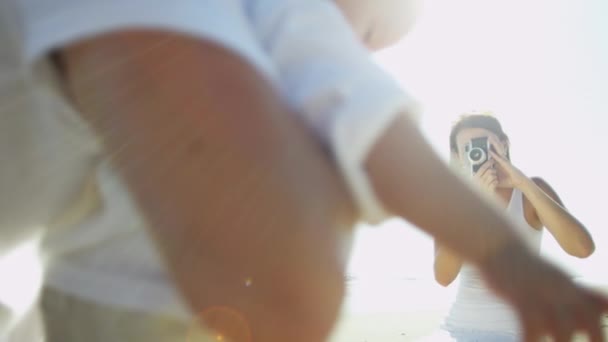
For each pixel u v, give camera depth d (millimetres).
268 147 356
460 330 2193
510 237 371
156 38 361
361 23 531
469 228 370
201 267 357
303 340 355
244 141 352
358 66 402
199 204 352
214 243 353
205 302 358
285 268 352
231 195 350
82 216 507
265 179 354
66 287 528
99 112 378
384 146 379
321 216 365
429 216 375
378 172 380
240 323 355
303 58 418
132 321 495
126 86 363
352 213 394
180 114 354
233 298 354
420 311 4246
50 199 480
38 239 526
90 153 455
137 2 367
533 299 352
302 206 357
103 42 369
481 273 368
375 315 4004
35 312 627
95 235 503
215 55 361
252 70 371
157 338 489
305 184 363
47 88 419
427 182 379
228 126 352
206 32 361
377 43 551
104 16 364
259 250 351
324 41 419
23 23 407
